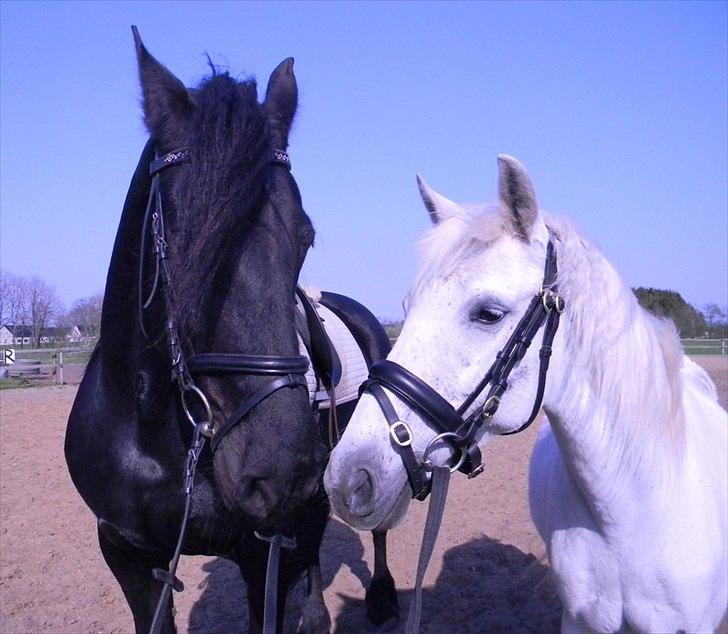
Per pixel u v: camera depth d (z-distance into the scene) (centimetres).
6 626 436
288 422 222
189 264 215
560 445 244
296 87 276
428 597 461
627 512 232
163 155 243
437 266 220
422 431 218
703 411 281
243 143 220
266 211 229
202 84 247
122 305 271
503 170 218
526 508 631
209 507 267
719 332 2797
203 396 231
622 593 240
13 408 1288
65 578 508
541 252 223
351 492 210
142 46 250
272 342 224
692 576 231
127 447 275
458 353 217
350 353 373
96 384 296
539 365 225
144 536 277
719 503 247
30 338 3312
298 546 306
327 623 388
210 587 495
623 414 229
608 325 231
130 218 266
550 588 462
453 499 662
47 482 752
